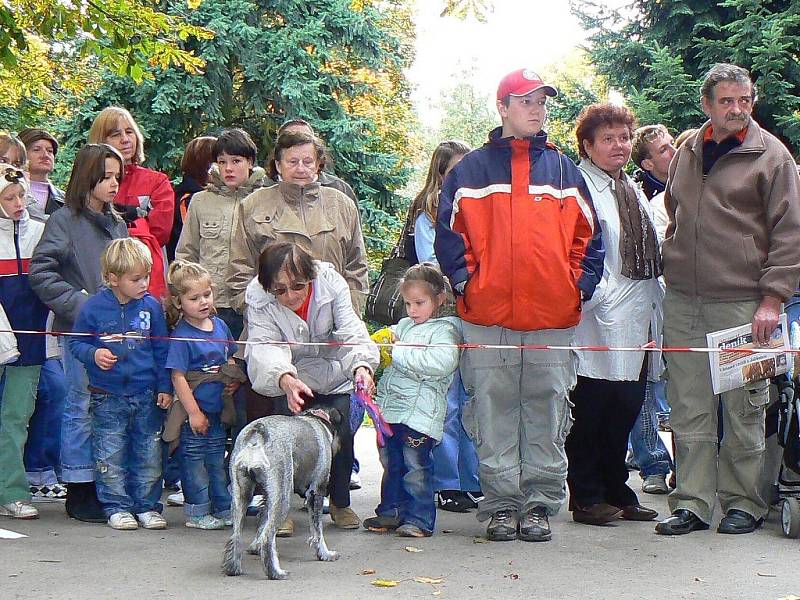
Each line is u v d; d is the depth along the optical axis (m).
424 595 4.71
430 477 6.07
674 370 6.27
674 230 6.32
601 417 6.37
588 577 5.07
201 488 6.27
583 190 5.87
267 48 20.42
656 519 6.59
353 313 5.99
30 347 6.54
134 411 6.29
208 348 6.16
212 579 4.99
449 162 6.93
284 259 5.68
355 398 5.79
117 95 19.95
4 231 6.57
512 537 5.92
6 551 5.57
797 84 14.82
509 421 5.96
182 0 19.70
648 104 15.09
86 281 6.61
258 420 5.13
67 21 10.31
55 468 7.30
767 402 6.11
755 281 6.04
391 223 21.02
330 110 21.08
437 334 5.98
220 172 7.39
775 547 5.76
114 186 6.72
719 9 15.74
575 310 5.71
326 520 6.52
